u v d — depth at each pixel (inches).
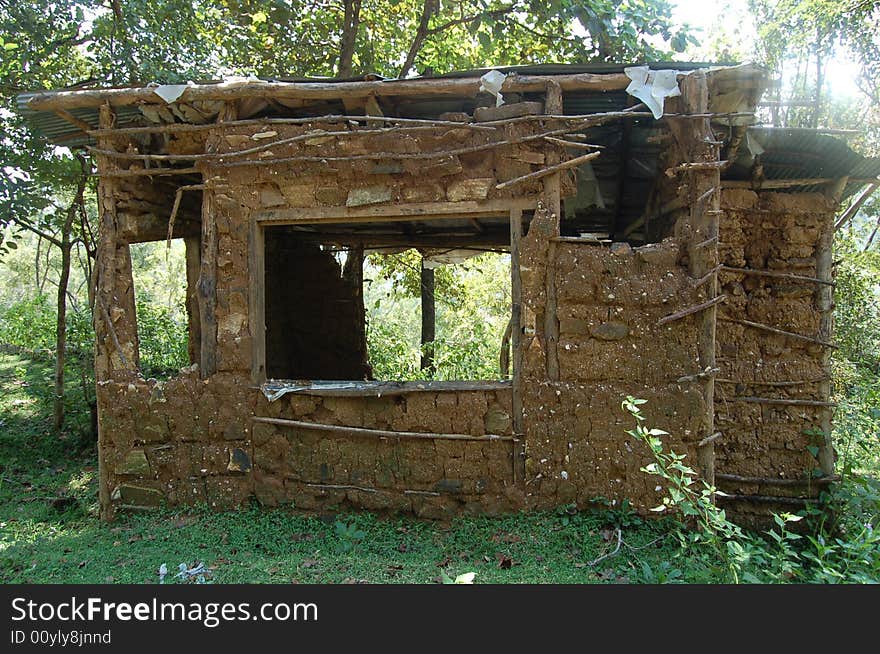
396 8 447.5
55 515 220.5
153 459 206.7
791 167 225.9
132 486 207.5
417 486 197.5
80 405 354.9
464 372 421.4
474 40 467.5
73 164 313.7
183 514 203.5
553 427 189.6
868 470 261.6
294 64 442.3
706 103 185.5
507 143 189.0
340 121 202.4
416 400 196.9
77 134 229.1
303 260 348.2
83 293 709.9
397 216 198.8
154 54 310.5
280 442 203.6
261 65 437.4
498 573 161.2
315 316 354.0
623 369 187.9
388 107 206.1
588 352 188.5
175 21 329.1
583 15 334.3
